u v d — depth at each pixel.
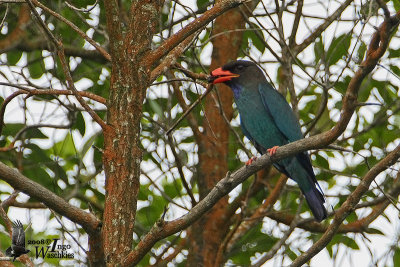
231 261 13.23
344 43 11.51
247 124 12.24
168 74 11.39
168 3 12.55
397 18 6.55
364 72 6.86
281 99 12.02
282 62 11.19
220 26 13.84
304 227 12.49
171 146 10.16
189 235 12.83
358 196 8.29
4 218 7.41
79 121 11.77
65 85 11.13
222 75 12.20
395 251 11.20
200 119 13.68
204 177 13.04
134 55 7.36
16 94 8.43
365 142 12.84
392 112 12.29
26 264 6.95
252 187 11.22
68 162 13.07
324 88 9.70
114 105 7.26
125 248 6.91
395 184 11.25
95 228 6.44
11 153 11.55
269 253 10.50
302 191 11.33
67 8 12.18
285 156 7.86
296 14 11.76
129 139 7.20
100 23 12.49
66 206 6.35
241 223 12.08
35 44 12.20
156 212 13.38
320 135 7.64
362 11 9.47
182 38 7.59
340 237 12.30
